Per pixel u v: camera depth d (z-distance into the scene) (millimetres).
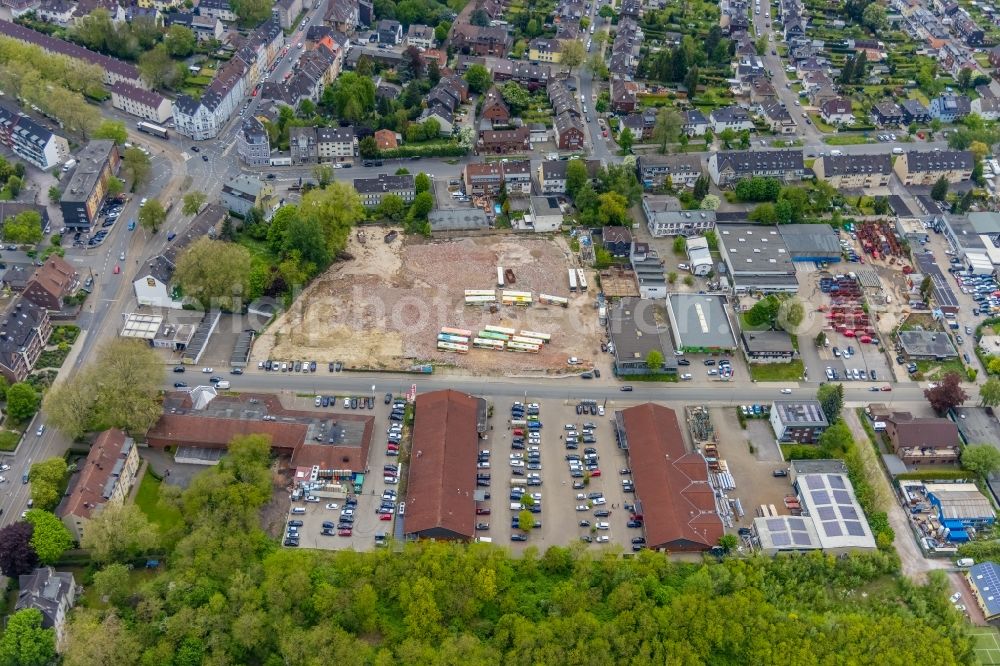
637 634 182125
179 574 187375
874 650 182500
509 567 197375
